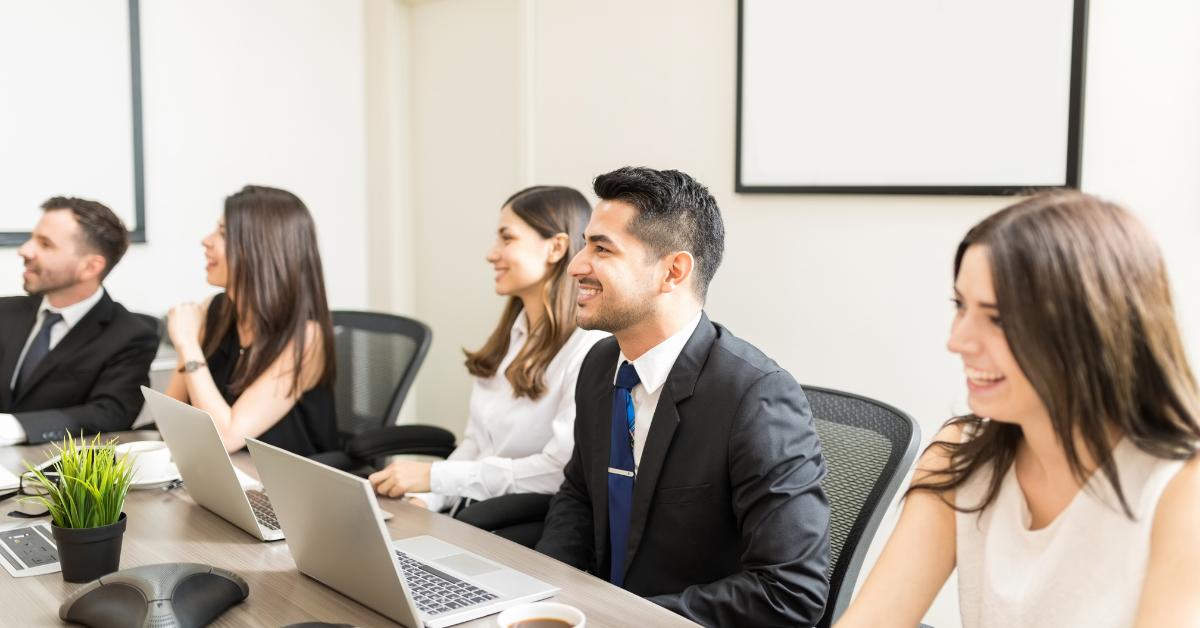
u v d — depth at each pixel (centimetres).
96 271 245
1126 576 95
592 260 152
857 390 255
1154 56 204
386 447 227
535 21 328
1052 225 89
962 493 111
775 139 265
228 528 153
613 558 157
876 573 113
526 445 210
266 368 224
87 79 300
